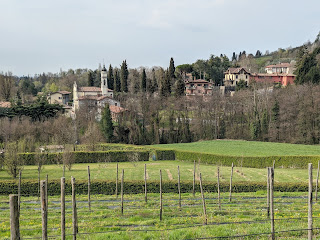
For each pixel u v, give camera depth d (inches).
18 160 2037.4
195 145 3619.6
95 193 1659.7
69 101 6368.1
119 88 6063.0
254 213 1018.1
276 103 3969.0
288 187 1619.1
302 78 4534.9
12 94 5506.9
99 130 3693.4
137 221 948.0
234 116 4389.8
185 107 4466.0
